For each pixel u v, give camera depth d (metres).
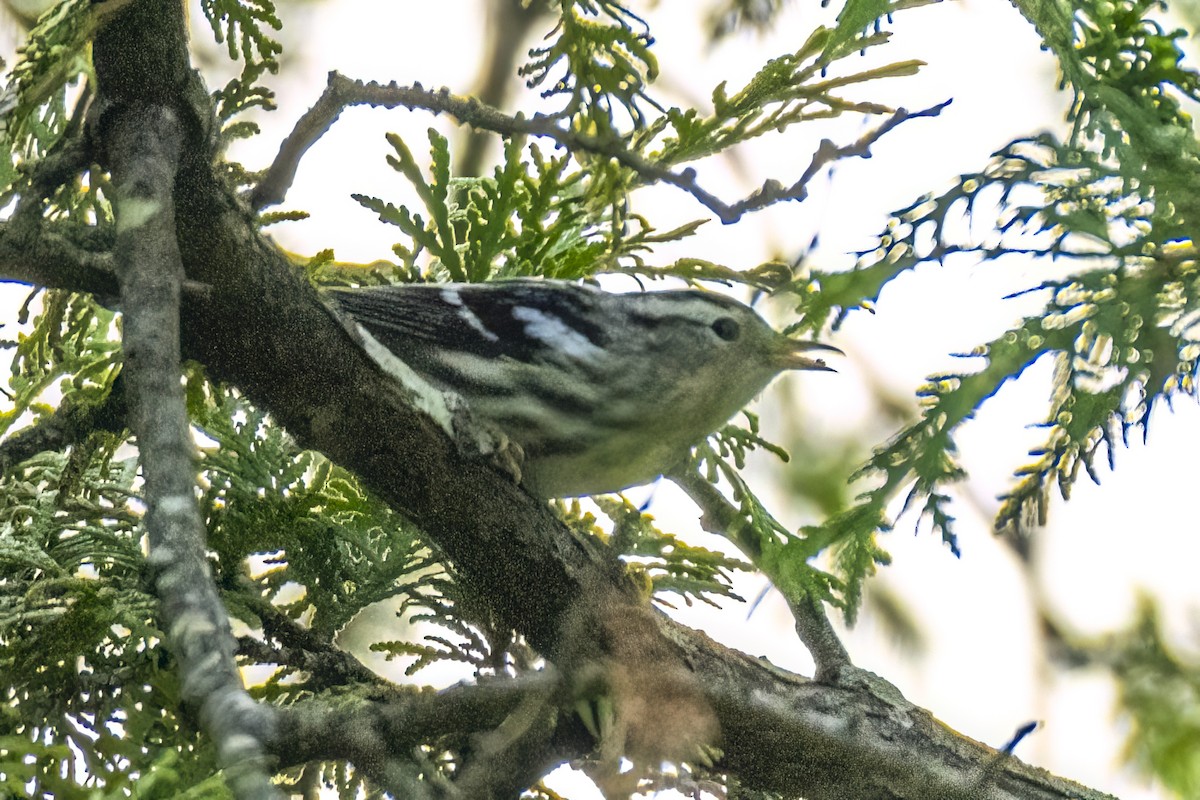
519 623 7.96
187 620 4.62
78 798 6.07
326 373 7.30
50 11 6.56
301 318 7.18
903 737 8.12
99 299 7.21
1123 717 5.97
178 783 6.18
